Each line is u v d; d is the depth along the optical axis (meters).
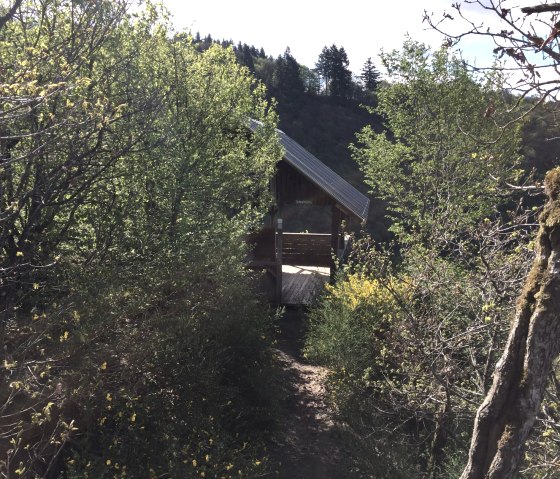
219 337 7.41
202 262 6.59
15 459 4.29
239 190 8.70
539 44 2.53
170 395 6.05
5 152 4.94
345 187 18.91
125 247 6.59
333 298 9.90
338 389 8.01
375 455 6.25
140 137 6.14
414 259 6.73
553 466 4.14
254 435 7.04
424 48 15.49
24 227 5.34
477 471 2.81
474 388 6.63
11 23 5.77
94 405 4.88
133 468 4.99
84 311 4.93
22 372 4.13
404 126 16.84
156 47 7.83
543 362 2.65
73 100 5.62
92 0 5.79
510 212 5.58
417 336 5.97
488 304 5.37
